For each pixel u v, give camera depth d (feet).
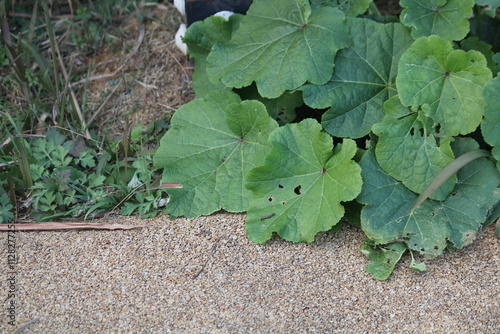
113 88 5.77
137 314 4.58
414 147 4.90
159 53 5.90
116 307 4.61
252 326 4.53
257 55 5.16
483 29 5.60
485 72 4.83
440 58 4.87
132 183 5.21
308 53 5.05
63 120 5.61
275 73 5.08
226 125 5.15
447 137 4.87
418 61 4.88
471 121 4.88
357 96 5.05
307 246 4.87
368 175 4.91
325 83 5.03
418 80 4.88
